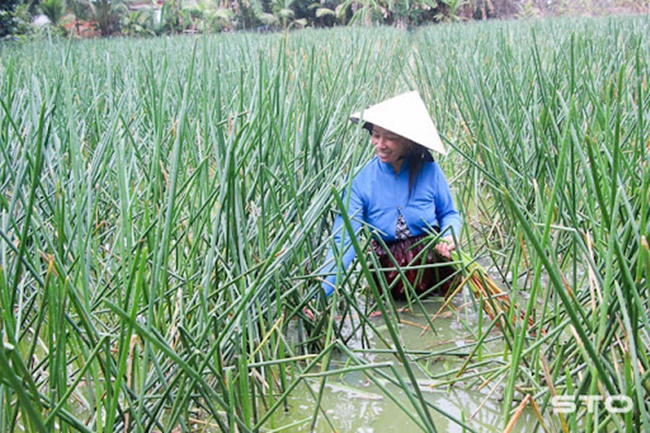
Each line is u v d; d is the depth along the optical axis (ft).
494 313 6.45
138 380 4.18
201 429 5.04
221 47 14.29
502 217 8.48
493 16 61.57
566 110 5.23
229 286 5.28
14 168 5.99
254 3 52.26
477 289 6.62
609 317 4.08
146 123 8.50
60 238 4.37
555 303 5.04
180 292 5.20
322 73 10.64
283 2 54.80
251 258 5.48
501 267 8.16
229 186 5.07
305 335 6.26
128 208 4.76
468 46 17.38
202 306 4.67
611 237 3.50
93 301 5.23
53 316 3.59
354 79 9.87
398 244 7.18
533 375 5.11
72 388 3.47
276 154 6.33
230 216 5.34
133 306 3.49
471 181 9.27
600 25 22.76
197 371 4.37
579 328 3.50
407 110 6.61
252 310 5.41
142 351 4.69
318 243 6.44
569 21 27.32
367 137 7.20
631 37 14.26
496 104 9.29
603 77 9.26
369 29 32.68
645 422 3.43
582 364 4.59
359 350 5.03
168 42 22.76
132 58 14.80
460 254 6.38
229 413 4.38
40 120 3.48
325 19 58.29
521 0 65.10
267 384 5.43
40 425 2.97
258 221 5.31
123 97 7.84
